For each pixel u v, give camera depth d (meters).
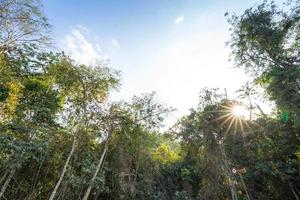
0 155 13.37
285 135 15.70
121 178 18.19
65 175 16.25
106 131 18.45
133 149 19.58
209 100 18.77
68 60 17.00
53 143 16.23
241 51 18.88
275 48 16.81
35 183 15.90
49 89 16.81
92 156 17.89
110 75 17.22
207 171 17.20
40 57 17.30
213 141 17.53
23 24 15.02
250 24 17.23
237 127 17.77
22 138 14.46
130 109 19.11
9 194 15.55
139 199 18.64
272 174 15.57
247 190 16.77
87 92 16.95
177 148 25.03
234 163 17.12
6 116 14.13
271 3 17.22
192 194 19.75
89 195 17.75
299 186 15.45
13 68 16.00
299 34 16.00
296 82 14.13
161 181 21.16
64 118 16.97
